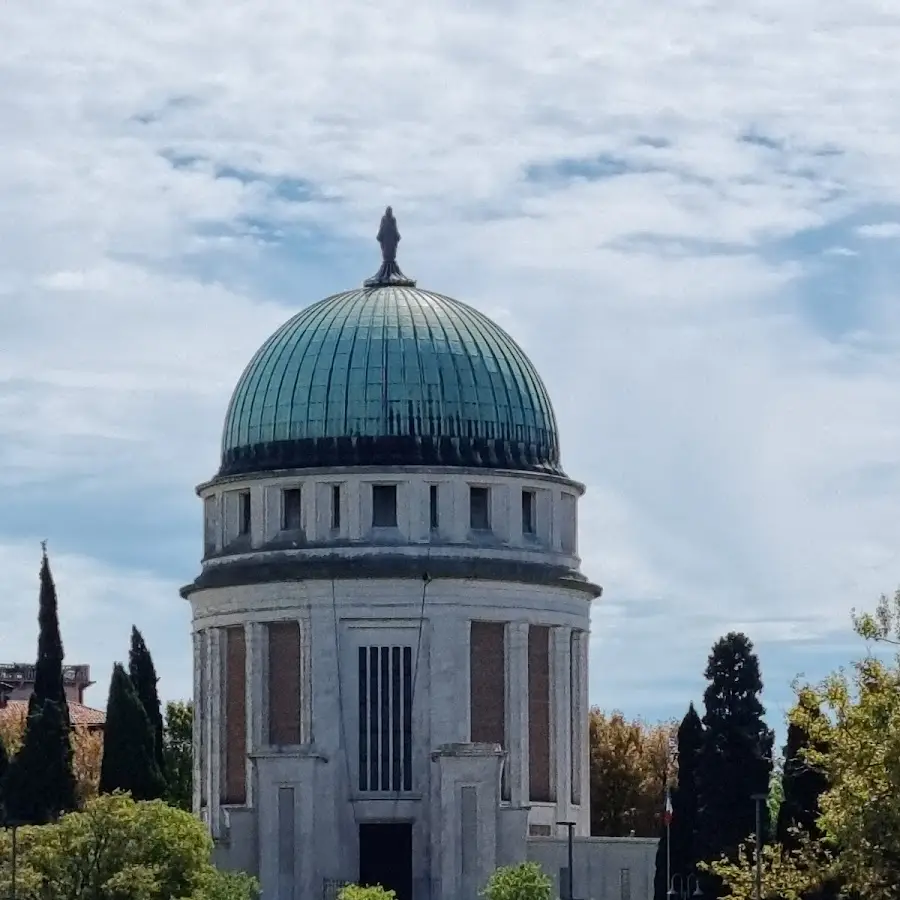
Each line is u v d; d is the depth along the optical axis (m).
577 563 166.62
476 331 165.75
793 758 136.50
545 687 163.88
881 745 106.94
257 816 155.50
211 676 164.50
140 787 161.12
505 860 153.25
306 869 154.62
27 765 157.12
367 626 159.12
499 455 162.38
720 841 143.25
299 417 162.12
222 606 163.25
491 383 163.62
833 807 108.50
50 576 162.00
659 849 151.38
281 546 160.62
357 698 158.62
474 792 153.38
